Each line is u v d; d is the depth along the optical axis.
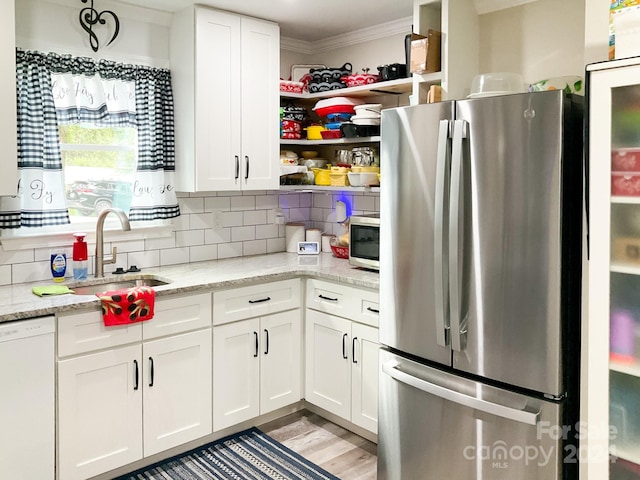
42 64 2.83
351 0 3.12
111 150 3.23
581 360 1.99
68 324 2.47
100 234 3.04
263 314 3.22
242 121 3.42
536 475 2.12
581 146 2.11
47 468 2.44
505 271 2.14
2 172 2.51
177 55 3.31
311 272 3.31
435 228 2.30
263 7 3.25
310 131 3.78
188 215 3.57
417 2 2.92
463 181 2.22
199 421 2.98
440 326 2.32
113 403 2.64
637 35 1.69
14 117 2.53
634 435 1.79
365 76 3.44
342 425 3.35
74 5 2.96
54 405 2.45
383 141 2.56
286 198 4.12
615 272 1.76
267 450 3.05
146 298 2.66
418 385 2.41
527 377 2.11
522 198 2.08
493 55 2.93
